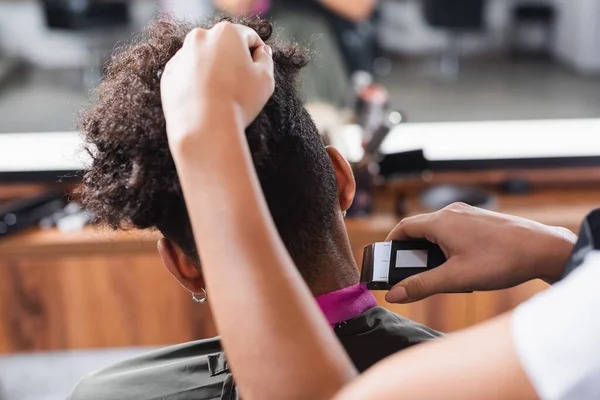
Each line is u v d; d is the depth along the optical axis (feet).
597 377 1.15
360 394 1.30
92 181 2.21
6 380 7.34
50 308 6.69
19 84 17.33
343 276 2.35
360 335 2.42
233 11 7.28
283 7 7.32
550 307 1.22
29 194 7.09
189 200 1.53
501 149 8.05
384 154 6.43
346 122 6.81
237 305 1.44
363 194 6.48
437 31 20.80
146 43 2.26
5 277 6.52
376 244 2.33
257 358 1.41
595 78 18.63
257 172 2.05
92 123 2.15
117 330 6.84
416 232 2.29
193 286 2.29
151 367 2.85
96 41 17.43
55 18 17.06
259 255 1.46
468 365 1.23
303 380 1.38
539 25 21.39
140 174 1.96
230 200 1.49
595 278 1.20
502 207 6.93
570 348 1.17
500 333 1.24
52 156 7.91
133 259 6.58
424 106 16.49
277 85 2.14
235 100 1.60
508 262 2.11
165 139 1.94
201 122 1.54
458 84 18.40
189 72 1.62
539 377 1.18
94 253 6.44
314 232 2.20
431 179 7.36
